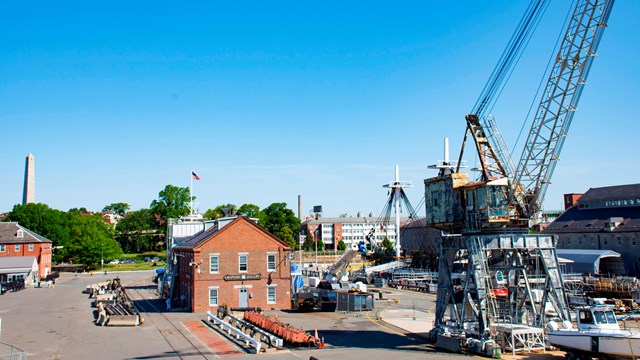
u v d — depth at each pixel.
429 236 144.38
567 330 31.47
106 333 43.41
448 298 39.38
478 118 40.28
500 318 40.38
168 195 150.75
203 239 58.06
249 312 48.62
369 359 32.66
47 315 55.31
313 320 51.12
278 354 34.72
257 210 162.75
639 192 92.81
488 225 38.19
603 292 63.38
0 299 72.62
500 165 39.22
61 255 135.12
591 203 100.19
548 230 104.06
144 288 88.19
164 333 43.19
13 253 108.88
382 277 93.31
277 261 59.94
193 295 56.81
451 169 43.78
